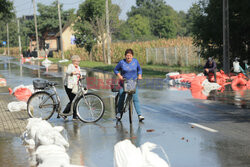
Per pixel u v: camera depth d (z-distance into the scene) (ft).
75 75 31.22
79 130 28.07
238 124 28.73
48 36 279.49
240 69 73.10
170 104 40.29
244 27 78.43
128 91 29.53
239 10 78.38
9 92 55.52
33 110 32.42
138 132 26.89
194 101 42.16
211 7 80.38
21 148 22.77
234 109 35.86
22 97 49.85
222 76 62.69
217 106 38.01
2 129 28.76
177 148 22.16
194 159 19.88
